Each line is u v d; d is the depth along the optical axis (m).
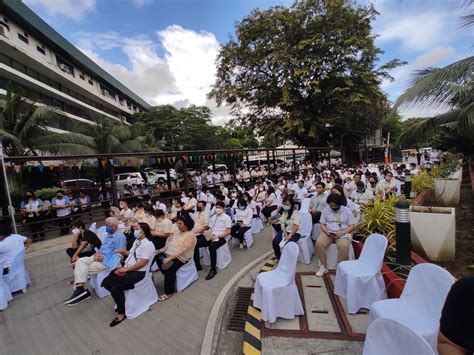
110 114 34.69
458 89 4.55
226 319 3.79
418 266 2.55
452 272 3.72
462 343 1.24
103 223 10.94
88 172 20.42
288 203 5.25
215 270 5.21
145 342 3.35
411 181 7.89
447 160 12.38
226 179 17.58
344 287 3.54
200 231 5.78
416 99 4.82
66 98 24.08
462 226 5.32
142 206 7.65
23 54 18.17
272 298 3.29
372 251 3.60
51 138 13.98
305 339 3.02
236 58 24.72
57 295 4.91
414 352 1.42
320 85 23.50
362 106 24.59
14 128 12.68
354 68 22.16
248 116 27.33
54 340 3.53
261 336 3.13
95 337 3.52
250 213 6.86
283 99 22.84
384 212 4.92
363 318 3.28
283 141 28.11
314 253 5.83
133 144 21.95
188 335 3.44
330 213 4.59
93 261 4.79
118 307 3.85
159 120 33.91
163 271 4.49
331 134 28.20
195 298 4.38
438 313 2.27
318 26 21.84
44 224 9.81
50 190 12.80
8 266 4.93
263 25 22.30
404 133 8.55
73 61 25.34
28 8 18.48
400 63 23.59
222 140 39.78
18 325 3.95
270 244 6.98
